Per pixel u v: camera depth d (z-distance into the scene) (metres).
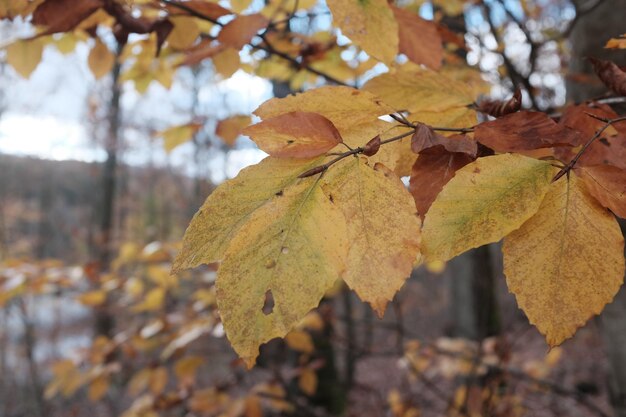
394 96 0.32
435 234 0.21
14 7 0.40
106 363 0.95
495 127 0.23
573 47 0.68
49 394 0.92
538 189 0.22
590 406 0.95
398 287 0.20
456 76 0.63
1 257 3.79
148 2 0.43
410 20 0.37
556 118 0.32
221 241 0.21
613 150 0.26
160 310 1.06
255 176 0.22
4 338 2.98
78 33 0.54
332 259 0.20
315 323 1.02
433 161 0.24
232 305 0.20
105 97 3.66
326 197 0.21
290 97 0.24
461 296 1.54
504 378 1.03
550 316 0.21
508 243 0.22
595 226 0.21
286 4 0.56
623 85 0.29
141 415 0.93
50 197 6.56
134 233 4.88
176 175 5.86
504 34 0.84
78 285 1.04
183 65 0.45
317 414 1.02
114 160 4.88
